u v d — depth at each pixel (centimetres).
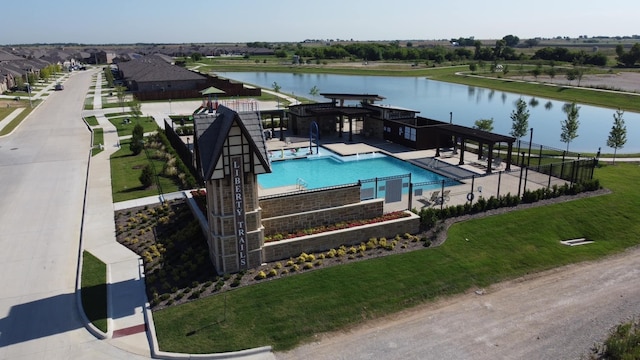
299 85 12681
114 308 1944
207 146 2059
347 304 1956
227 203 2086
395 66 18275
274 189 3344
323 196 2562
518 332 1803
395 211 2811
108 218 2906
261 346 1712
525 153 4509
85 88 11394
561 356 1662
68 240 2638
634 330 1786
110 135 5591
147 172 3453
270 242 2286
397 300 2002
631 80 12481
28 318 1891
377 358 1656
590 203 3019
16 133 5838
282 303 1950
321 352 1692
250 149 2039
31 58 17575
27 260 2394
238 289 2042
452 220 2731
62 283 2167
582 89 10181
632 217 2862
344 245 2431
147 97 9144
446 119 7344
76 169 4122
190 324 1819
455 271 2230
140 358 1658
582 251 2480
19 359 1645
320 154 4528
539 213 2856
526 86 11438
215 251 2144
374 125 5209
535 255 2416
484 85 12338
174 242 2495
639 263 2372
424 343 1741
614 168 3906
